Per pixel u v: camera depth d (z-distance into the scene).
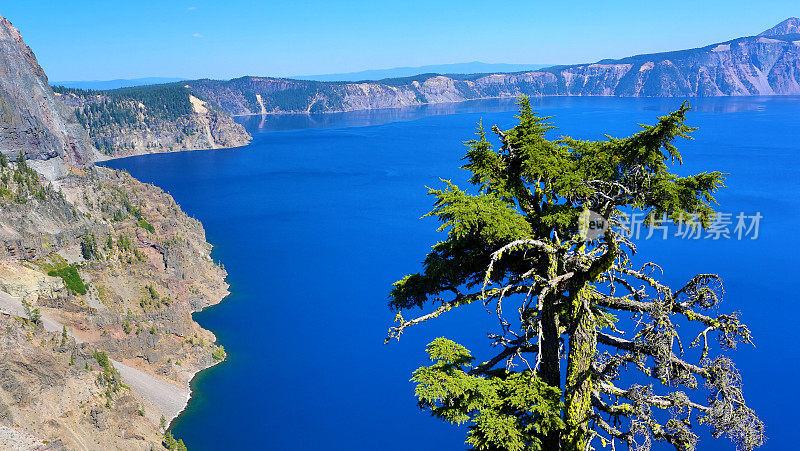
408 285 18.59
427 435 109.88
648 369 16.94
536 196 18.39
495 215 16.16
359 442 108.44
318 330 159.50
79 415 96.25
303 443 108.06
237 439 110.19
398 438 109.19
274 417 117.31
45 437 88.44
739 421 15.60
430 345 17.81
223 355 145.25
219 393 127.88
